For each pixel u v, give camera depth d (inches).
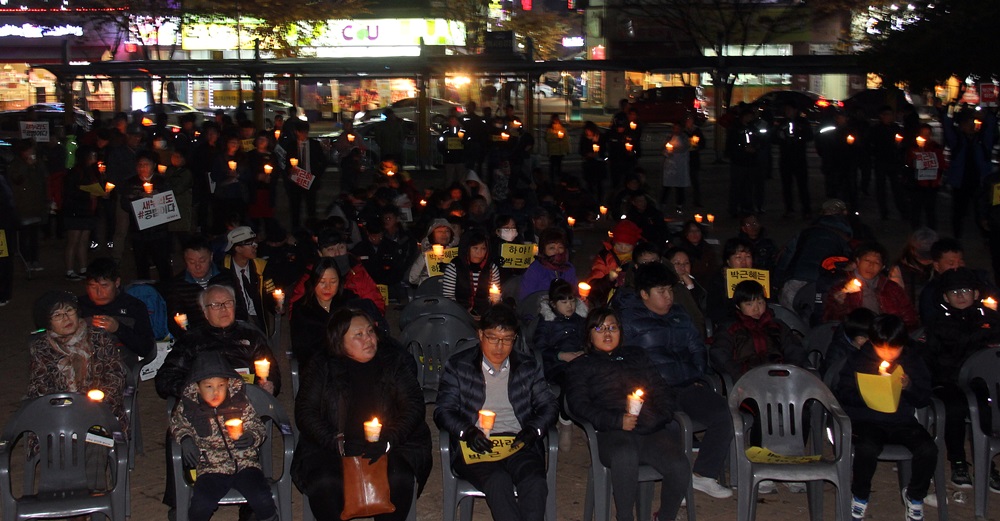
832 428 259.8
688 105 1512.1
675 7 1321.4
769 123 820.6
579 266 576.1
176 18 1470.2
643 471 234.1
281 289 363.3
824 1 1374.3
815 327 304.5
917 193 624.1
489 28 1878.7
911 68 711.1
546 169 1048.8
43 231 697.6
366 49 1770.4
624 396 244.8
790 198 755.4
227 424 214.8
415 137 1053.8
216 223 593.9
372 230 457.7
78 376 247.9
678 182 800.3
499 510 217.5
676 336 276.1
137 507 254.7
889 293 313.7
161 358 320.8
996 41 663.1
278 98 1576.0
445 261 395.2
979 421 249.9
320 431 223.6
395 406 232.4
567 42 2362.2
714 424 254.8
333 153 1024.2
